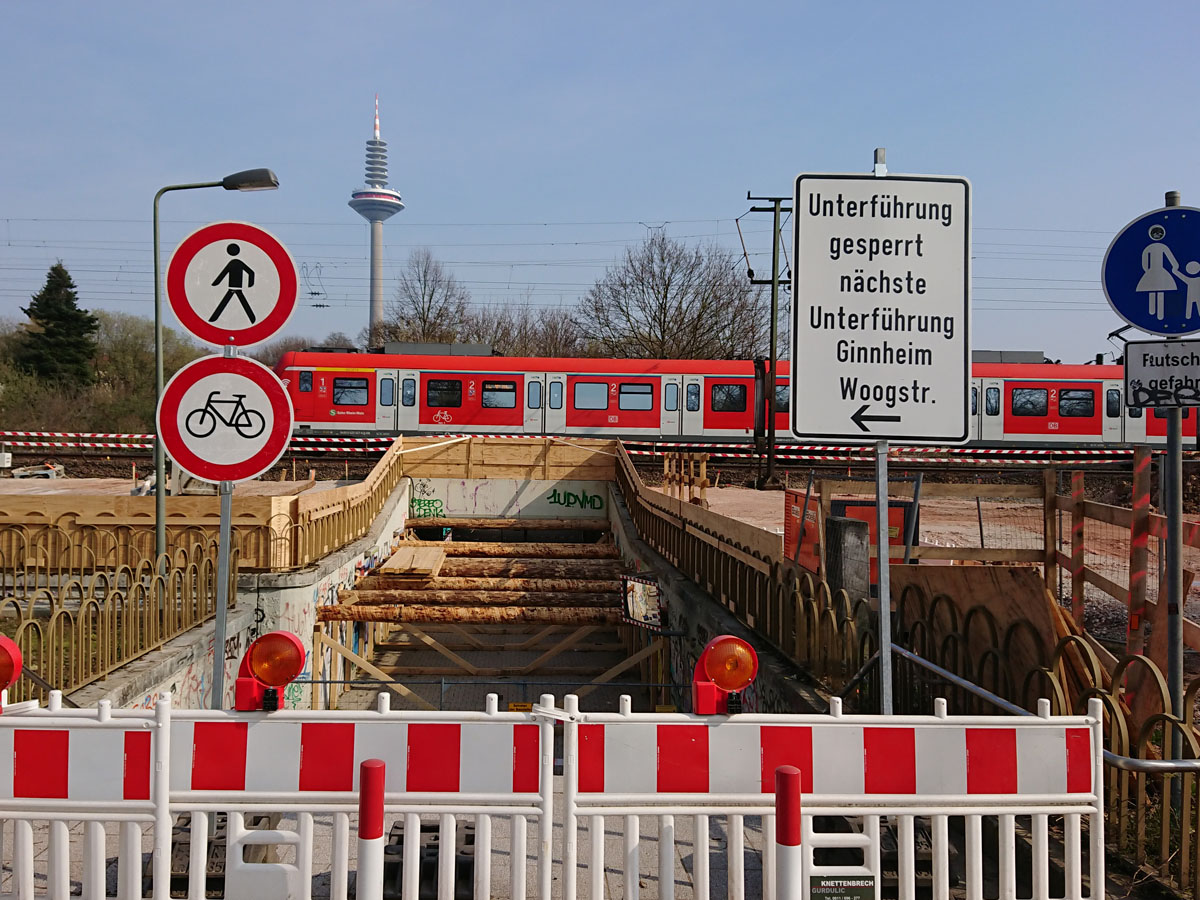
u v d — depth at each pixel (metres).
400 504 18.20
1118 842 4.31
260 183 10.36
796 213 4.50
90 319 58.47
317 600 10.99
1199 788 3.90
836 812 3.77
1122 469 25.83
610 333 46.62
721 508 18.12
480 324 63.69
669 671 11.40
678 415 27.50
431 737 3.79
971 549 8.28
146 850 4.30
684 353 44.75
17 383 52.03
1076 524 7.51
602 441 20.09
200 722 3.77
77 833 4.80
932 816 3.81
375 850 3.36
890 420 4.48
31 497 10.75
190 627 8.52
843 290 4.49
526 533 19.80
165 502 10.36
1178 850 4.18
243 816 4.06
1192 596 9.88
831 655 6.39
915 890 4.11
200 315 4.41
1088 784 3.86
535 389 27.36
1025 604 5.07
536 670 13.35
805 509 8.63
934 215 4.54
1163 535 6.06
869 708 5.93
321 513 11.65
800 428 4.45
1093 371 27.73
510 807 3.77
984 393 27.48
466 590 12.90
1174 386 4.77
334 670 11.57
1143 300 4.81
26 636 6.42
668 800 3.79
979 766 3.83
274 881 3.76
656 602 11.38
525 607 12.19
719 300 45.25
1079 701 4.87
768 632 7.96
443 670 13.00
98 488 21.36
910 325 4.51
